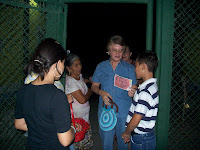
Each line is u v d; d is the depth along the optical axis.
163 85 2.20
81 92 2.31
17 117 1.32
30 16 2.17
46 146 1.23
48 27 2.23
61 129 1.17
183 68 2.27
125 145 2.22
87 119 2.46
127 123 1.83
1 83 2.31
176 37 2.18
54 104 1.17
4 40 2.21
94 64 15.05
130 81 2.11
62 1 2.24
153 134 1.75
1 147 2.33
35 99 1.19
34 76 1.27
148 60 1.68
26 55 2.23
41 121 1.19
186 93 2.31
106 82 2.19
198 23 2.15
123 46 2.03
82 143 2.36
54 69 1.25
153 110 1.66
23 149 2.39
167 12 2.13
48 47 1.20
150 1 2.11
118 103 2.15
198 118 2.43
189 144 2.50
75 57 2.31
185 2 2.13
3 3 1.96
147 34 2.16
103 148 2.26
